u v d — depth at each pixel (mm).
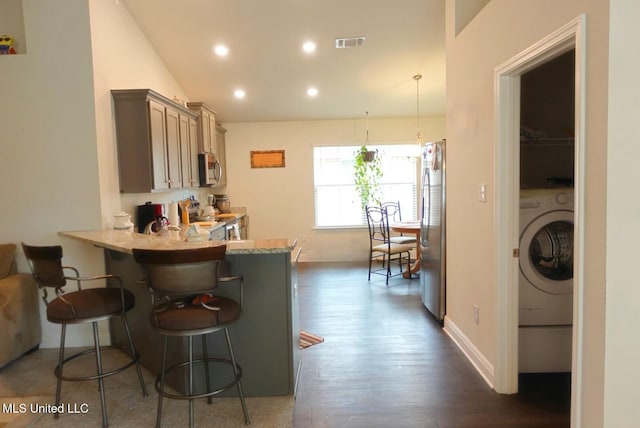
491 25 2473
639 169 1483
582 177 1611
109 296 2379
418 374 2764
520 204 2561
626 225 1497
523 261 2627
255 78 5195
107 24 3486
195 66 4859
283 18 4023
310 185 6809
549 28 1841
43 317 3326
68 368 2938
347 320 3889
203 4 3807
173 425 2219
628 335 1527
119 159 3625
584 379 1645
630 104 1469
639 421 1568
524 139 3061
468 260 2963
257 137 6781
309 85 5441
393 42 4453
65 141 3273
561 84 3158
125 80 3807
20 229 3328
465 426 2176
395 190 6902
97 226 3336
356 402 2426
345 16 4004
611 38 1453
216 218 5426
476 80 2727
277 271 2451
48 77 3234
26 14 3193
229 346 2197
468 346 2994
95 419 2287
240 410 2355
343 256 6922
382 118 6754
